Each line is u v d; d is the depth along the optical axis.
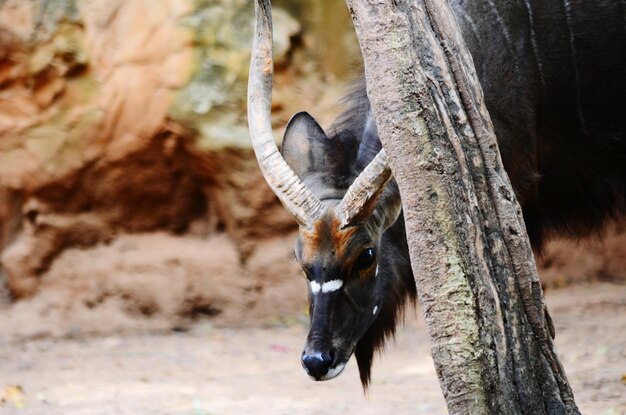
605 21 9.66
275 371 13.13
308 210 8.06
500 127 9.44
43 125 16.91
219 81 16.69
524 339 6.97
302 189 8.07
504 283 6.97
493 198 7.09
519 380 6.88
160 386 12.27
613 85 9.78
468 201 6.94
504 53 9.51
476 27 9.51
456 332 6.78
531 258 7.07
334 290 8.15
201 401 11.29
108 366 13.72
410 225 6.93
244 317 16.58
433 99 6.97
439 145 6.91
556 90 9.75
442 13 7.23
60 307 16.66
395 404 10.91
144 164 16.81
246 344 15.08
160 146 16.72
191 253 16.80
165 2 16.67
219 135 16.55
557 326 14.43
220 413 10.63
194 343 15.29
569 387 7.05
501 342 6.85
